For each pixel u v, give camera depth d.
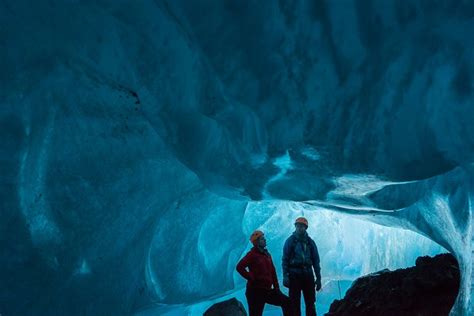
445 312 5.19
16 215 4.66
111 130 5.22
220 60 3.65
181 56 4.11
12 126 4.62
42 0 4.22
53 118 4.88
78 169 5.11
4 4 4.32
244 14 3.44
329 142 3.82
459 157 3.54
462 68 3.22
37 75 4.68
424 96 3.41
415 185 4.96
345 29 3.33
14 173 4.64
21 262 4.69
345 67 3.46
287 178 4.78
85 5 4.10
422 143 3.58
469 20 3.03
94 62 4.62
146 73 4.42
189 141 4.82
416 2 3.09
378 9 3.20
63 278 4.98
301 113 3.74
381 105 3.54
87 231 5.19
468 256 3.96
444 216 4.74
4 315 4.62
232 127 4.29
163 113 4.68
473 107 3.28
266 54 3.55
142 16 3.97
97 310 5.39
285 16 3.38
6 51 4.52
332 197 5.13
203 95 4.14
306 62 3.50
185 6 3.49
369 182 4.29
